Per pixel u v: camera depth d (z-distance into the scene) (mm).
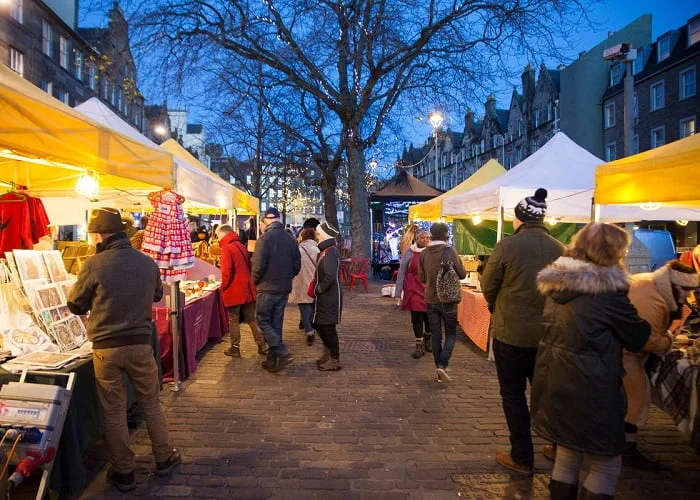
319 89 15609
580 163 8250
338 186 28109
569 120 37594
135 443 3988
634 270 8898
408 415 4660
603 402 2395
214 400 5012
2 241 4230
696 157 3547
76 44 30969
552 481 2641
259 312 5934
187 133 54594
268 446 3941
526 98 44906
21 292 3604
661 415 4723
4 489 2752
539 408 2596
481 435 4203
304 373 6023
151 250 5117
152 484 3334
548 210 7516
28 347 3414
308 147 20406
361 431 4266
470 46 14062
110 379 3191
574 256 2588
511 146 48469
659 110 29875
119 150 4047
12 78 3217
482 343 7043
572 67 37188
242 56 14469
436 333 5652
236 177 30219
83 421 3301
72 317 3898
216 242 10945
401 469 3576
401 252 11023
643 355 3500
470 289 8398
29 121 2949
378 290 15078
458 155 62312
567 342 2480
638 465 3592
